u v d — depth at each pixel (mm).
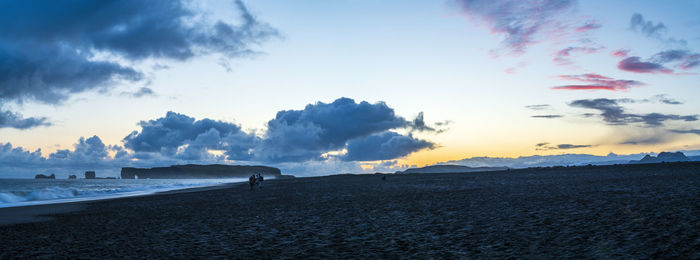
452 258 8156
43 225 17703
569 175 49312
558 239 9211
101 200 36656
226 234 12984
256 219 16906
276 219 16609
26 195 44750
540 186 29109
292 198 29359
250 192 42344
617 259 7133
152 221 17812
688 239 8102
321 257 8969
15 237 13945
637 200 15789
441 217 14445
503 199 19984
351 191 35188
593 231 9805
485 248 8859
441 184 40938
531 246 8703
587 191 21844
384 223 13805
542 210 14562
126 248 11039
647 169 53500
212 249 10453
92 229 15703
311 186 51719
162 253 10125
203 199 32906
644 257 7098
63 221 19297
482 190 27922
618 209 13398
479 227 11695
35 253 10617
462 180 49875
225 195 38125
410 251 9078
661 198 15930
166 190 58906
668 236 8539
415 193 28469
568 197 18953
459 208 16984
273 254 9539
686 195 16359
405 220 14250
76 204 31688
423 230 11836
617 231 9570
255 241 11438
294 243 10867
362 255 8961
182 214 20562
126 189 64875
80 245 11789
